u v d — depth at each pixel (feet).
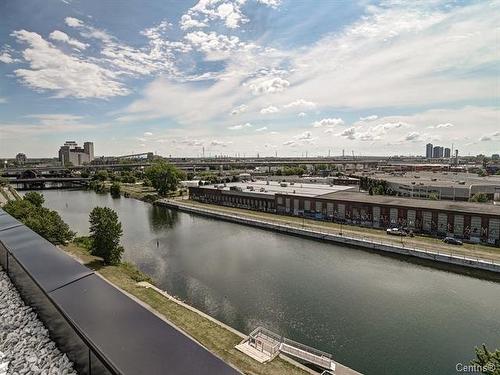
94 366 23.12
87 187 531.09
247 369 65.51
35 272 37.99
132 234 200.54
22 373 29.55
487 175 456.45
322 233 184.75
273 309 102.01
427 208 179.22
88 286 33.32
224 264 143.95
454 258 138.41
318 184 348.79
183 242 181.47
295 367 67.10
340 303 106.22
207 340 77.51
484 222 161.07
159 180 369.71
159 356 20.61
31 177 580.30
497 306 104.37
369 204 202.59
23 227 67.05
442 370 74.13
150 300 98.37
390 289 117.08
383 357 78.64
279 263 145.18
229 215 245.65
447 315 98.78
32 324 37.14
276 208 259.39
